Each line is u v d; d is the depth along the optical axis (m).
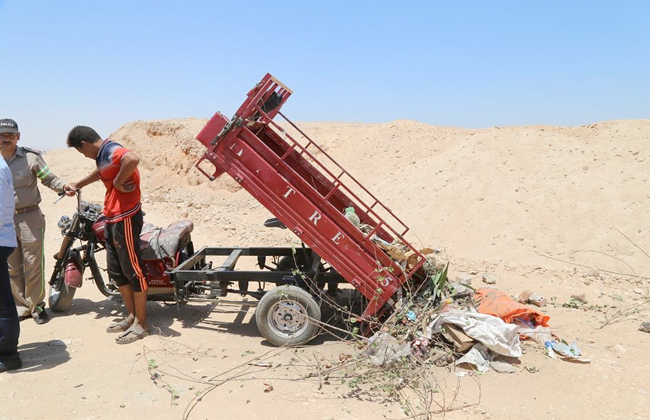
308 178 6.11
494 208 14.78
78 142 5.13
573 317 6.24
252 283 7.61
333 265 5.00
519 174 16.12
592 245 12.34
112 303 6.52
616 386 4.46
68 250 6.07
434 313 5.08
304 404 4.05
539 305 6.69
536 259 12.01
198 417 3.87
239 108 4.96
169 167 22.11
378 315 5.15
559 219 13.67
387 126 24.22
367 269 4.93
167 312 6.27
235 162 5.01
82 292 7.00
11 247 4.55
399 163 20.52
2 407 3.99
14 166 5.50
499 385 4.42
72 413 3.91
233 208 17.62
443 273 5.35
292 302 5.11
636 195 13.43
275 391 4.25
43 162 5.75
